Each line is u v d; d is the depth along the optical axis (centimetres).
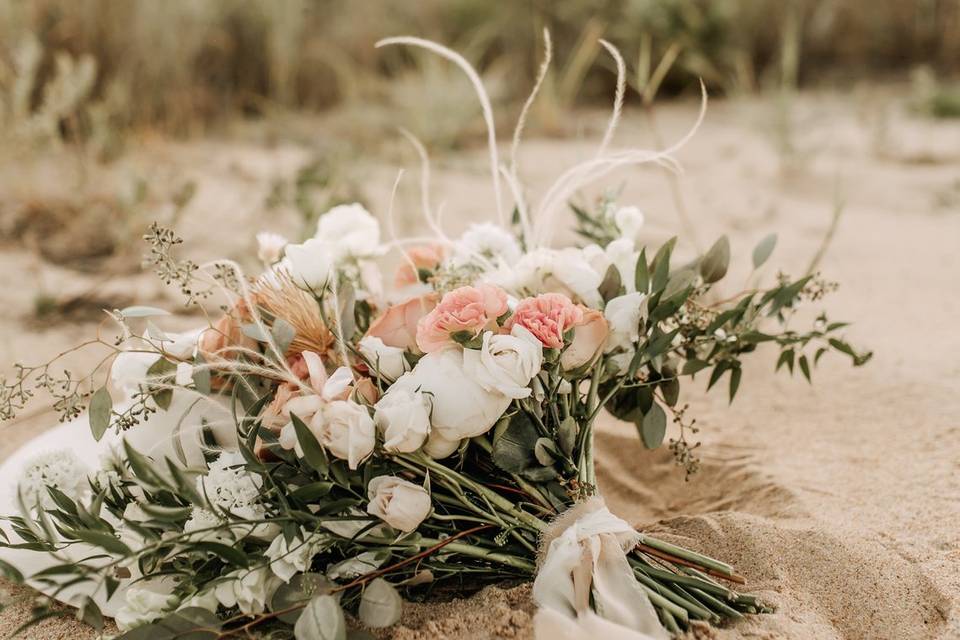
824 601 157
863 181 471
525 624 145
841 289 324
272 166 477
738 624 149
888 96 674
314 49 631
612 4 669
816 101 664
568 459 151
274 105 608
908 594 156
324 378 140
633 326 154
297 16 594
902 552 167
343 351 147
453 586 164
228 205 411
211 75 592
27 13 484
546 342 141
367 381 146
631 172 491
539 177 468
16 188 407
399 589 159
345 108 603
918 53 773
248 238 369
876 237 383
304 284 151
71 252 361
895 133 570
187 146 517
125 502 156
